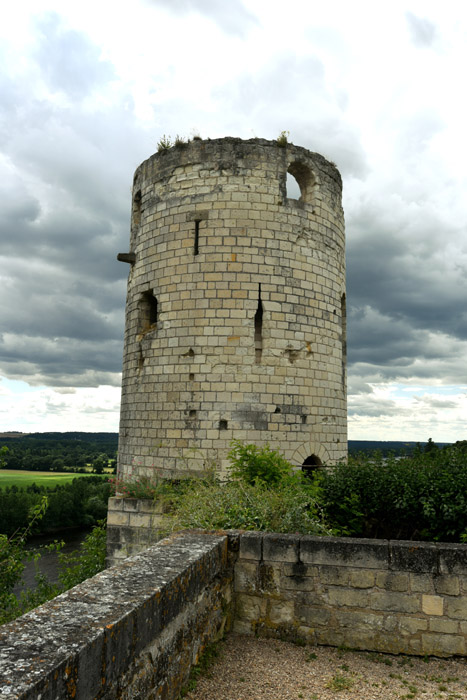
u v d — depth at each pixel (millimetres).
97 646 3771
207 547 6676
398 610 6883
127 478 17031
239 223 16453
